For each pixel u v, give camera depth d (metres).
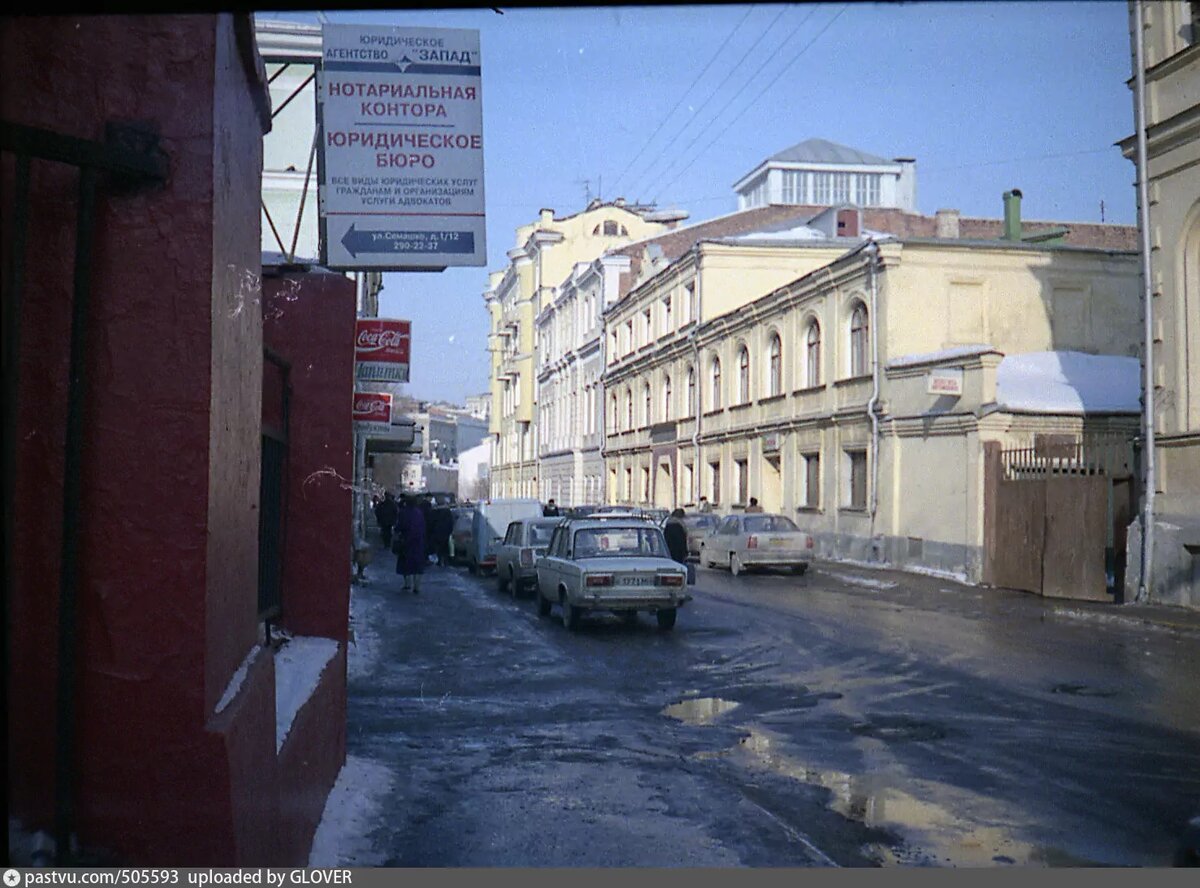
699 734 8.92
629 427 52.09
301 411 7.03
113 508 3.31
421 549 22.08
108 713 3.29
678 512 24.25
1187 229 17.73
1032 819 6.34
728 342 39.53
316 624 7.08
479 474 109.94
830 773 7.51
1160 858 5.62
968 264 29.02
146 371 3.33
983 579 22.92
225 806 3.32
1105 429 23.64
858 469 29.73
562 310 64.88
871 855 5.68
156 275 3.34
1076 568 19.91
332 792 6.52
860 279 29.61
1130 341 30.42
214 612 3.48
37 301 3.26
